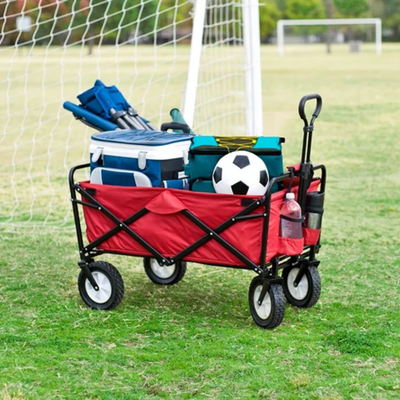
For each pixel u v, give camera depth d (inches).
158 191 200.2
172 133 217.0
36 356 180.1
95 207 211.3
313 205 203.2
